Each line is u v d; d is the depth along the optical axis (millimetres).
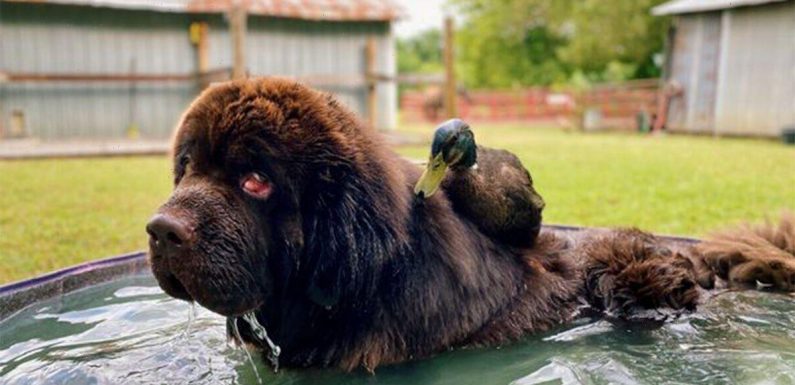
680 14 18859
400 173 2092
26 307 2703
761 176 9641
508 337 2191
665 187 8664
